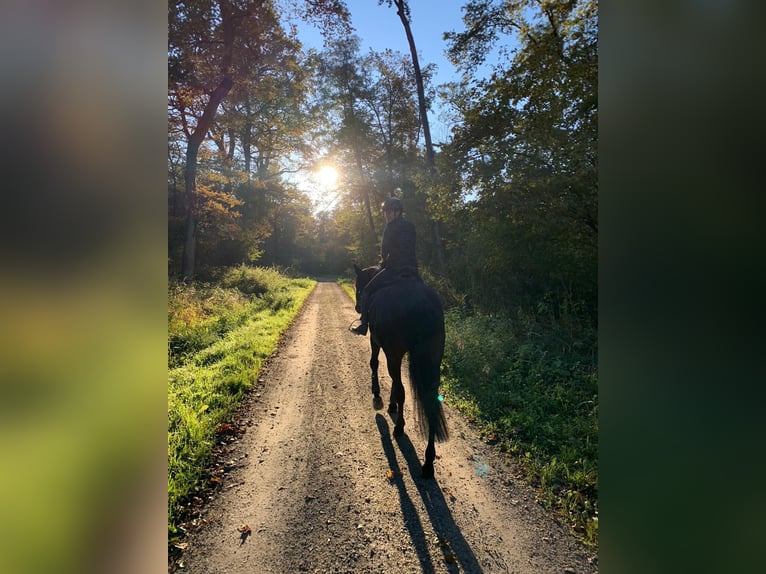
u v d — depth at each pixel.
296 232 43.84
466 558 2.45
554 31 10.28
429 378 3.25
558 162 7.07
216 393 4.93
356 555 2.48
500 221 8.82
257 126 19.41
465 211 9.80
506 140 8.40
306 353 7.41
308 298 17.70
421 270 13.65
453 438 3.94
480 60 12.79
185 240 14.73
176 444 3.55
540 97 8.45
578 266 7.86
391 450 3.74
